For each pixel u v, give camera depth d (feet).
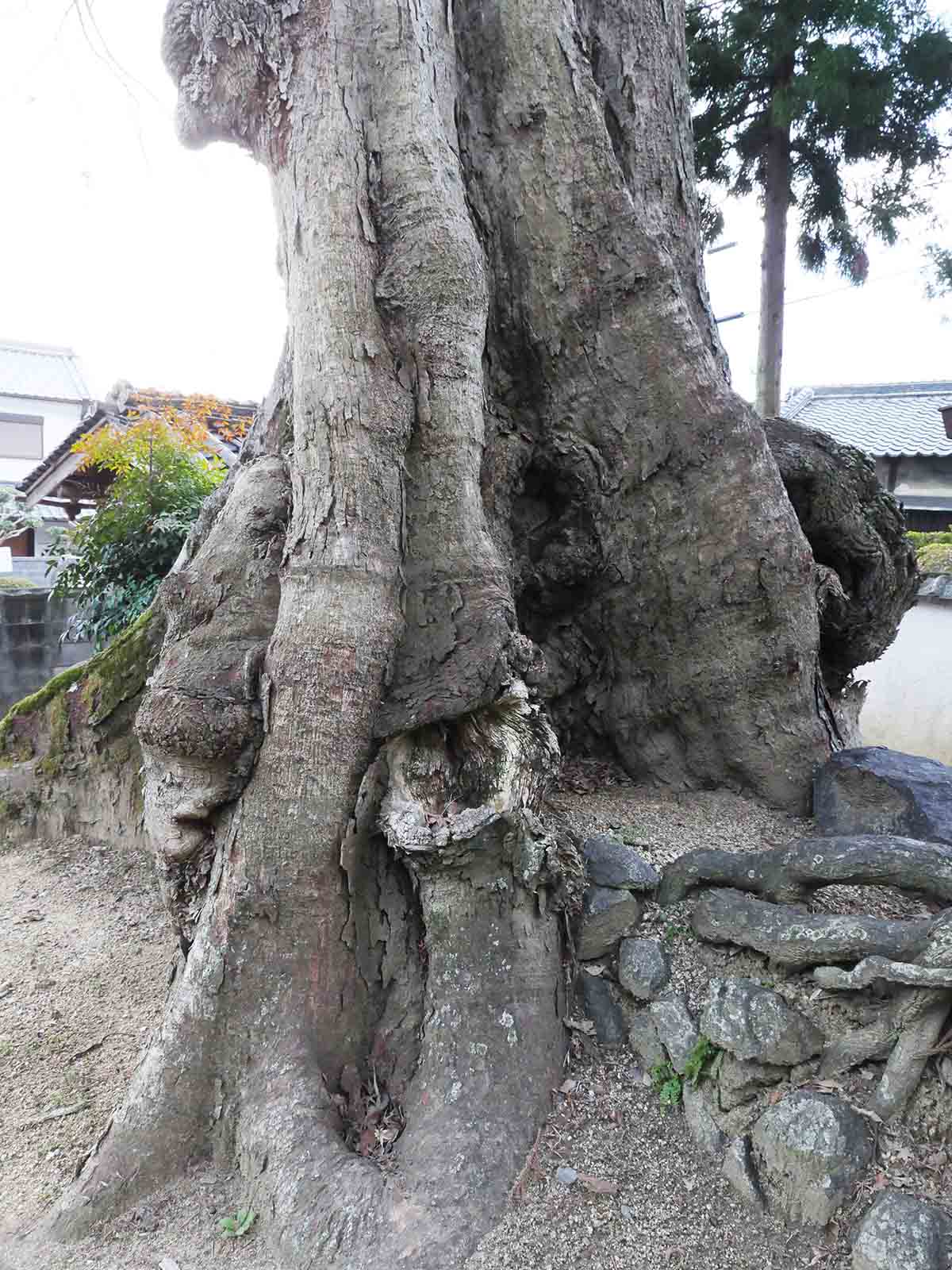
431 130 9.78
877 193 23.82
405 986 8.86
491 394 11.77
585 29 12.62
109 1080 9.71
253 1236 7.50
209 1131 8.29
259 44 9.71
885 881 8.29
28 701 17.66
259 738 8.66
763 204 26.12
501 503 11.56
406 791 8.45
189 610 9.77
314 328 9.17
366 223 9.43
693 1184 7.37
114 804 16.52
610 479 11.82
